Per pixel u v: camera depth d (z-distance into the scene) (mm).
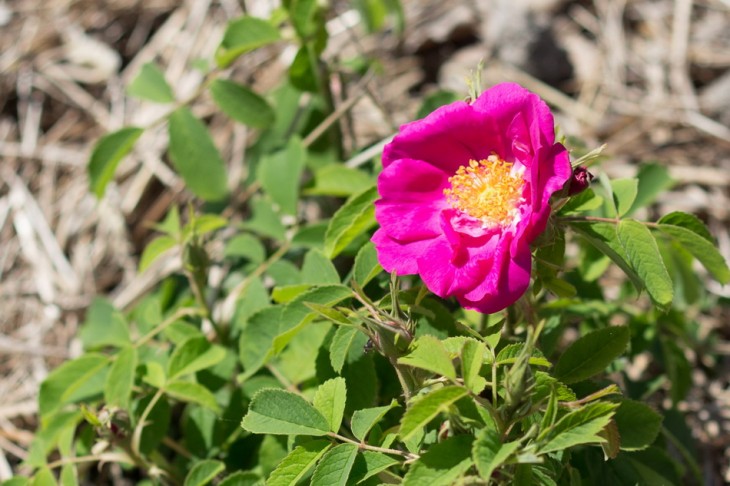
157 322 738
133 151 951
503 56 973
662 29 993
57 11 1089
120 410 686
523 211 627
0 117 1020
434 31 1002
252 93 780
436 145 637
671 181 750
